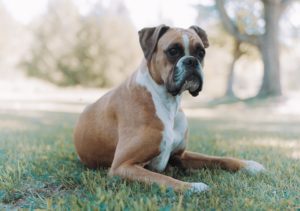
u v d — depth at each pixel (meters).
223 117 13.21
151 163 3.40
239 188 2.93
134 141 3.21
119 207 2.31
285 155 4.59
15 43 41.41
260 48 19.06
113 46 40.34
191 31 3.58
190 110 17.22
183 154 3.82
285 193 2.80
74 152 4.42
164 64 3.35
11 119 9.72
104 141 3.54
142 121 3.29
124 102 3.43
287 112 15.88
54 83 39.47
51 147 4.88
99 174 3.24
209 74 42.75
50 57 39.31
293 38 25.86
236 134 7.24
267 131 8.11
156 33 3.46
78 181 3.11
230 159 3.69
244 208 2.42
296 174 3.45
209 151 4.86
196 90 3.45
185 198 2.61
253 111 16.36
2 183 2.93
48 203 2.42
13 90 32.78
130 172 3.00
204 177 3.32
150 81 3.41
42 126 8.02
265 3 18.33
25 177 3.21
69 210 2.34
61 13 39.88
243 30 25.97
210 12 27.47
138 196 2.60
